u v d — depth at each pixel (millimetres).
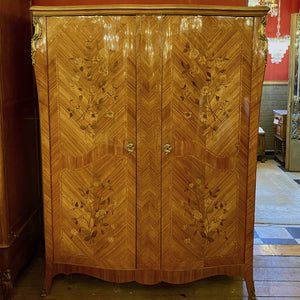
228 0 3162
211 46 2412
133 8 2354
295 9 6426
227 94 2469
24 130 2963
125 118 2480
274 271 3016
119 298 2668
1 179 2572
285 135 6359
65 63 2457
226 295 2717
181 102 2459
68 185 2592
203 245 2617
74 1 3127
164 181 2537
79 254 2662
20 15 2863
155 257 2619
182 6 2344
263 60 2436
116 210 2584
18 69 2834
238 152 2535
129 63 2422
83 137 2529
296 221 4047
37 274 2938
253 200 2592
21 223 2902
